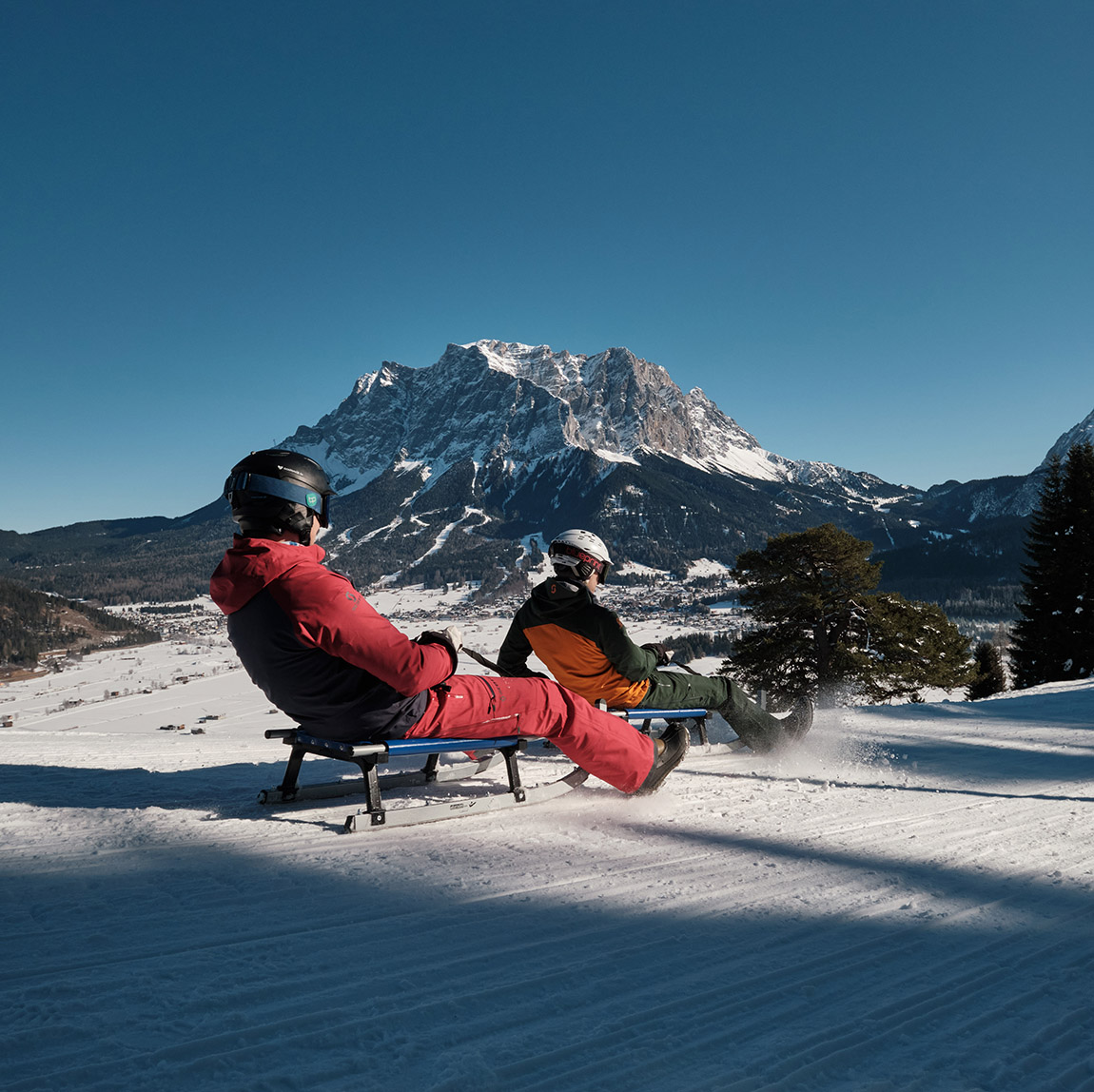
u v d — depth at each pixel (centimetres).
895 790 355
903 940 177
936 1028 136
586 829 263
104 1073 105
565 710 297
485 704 277
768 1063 120
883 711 797
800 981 153
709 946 167
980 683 3559
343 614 232
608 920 180
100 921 164
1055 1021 140
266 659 239
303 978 141
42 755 475
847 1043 129
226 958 148
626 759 297
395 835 246
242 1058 112
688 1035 128
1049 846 265
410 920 174
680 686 391
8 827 240
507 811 284
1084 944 179
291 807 277
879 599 2548
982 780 395
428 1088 106
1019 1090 116
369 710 251
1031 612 3050
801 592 2514
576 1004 137
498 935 167
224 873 201
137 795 295
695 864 227
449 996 137
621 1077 114
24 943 151
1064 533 2992
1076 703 866
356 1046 118
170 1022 121
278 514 239
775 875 219
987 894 212
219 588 233
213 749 567
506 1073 113
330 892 189
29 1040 113
